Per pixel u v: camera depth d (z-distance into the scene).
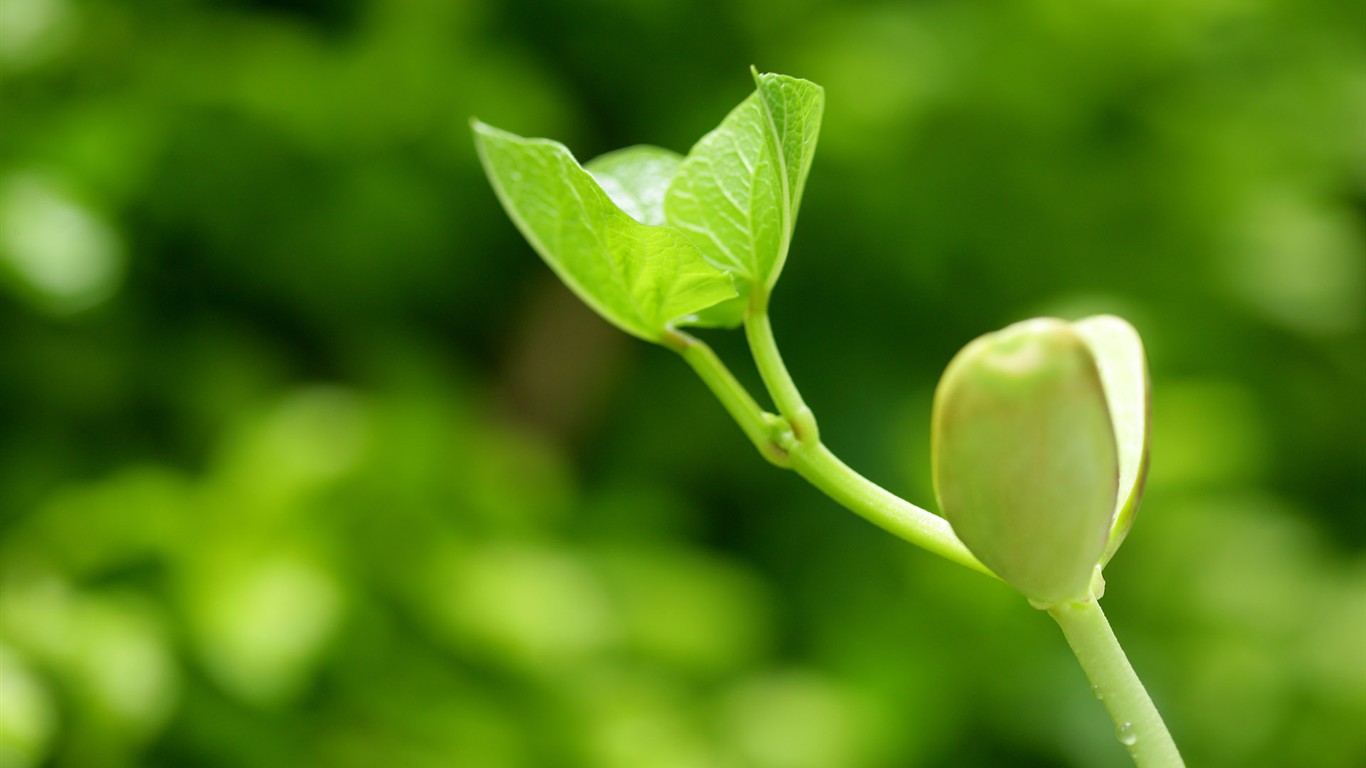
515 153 0.39
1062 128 1.06
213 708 0.75
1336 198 1.41
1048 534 0.37
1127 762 1.03
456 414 1.01
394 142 0.97
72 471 0.89
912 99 0.98
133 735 0.70
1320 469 1.38
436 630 0.84
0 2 0.86
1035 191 1.08
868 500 0.38
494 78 0.97
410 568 0.86
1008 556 0.37
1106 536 0.37
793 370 1.10
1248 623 1.11
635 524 1.04
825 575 1.10
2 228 0.77
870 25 1.01
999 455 0.37
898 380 1.10
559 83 1.04
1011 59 1.04
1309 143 1.22
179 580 0.77
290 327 1.07
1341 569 1.22
